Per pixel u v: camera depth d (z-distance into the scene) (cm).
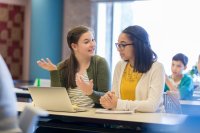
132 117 196
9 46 670
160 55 579
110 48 633
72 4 630
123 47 236
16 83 549
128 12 618
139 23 605
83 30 263
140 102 221
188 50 561
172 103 310
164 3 579
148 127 178
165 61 575
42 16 618
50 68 260
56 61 626
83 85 237
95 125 201
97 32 629
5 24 662
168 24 577
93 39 265
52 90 216
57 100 217
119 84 245
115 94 236
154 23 588
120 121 184
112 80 253
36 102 226
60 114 205
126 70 245
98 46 630
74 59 266
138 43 233
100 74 261
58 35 629
